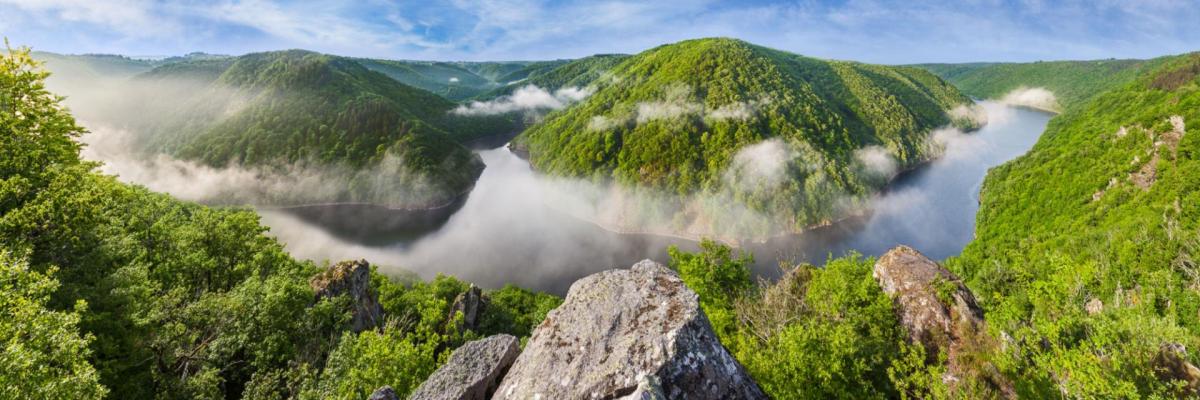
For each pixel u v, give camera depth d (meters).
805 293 34.12
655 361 11.92
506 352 18.14
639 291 15.07
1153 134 117.69
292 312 29.61
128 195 33.81
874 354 21.83
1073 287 27.30
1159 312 51.12
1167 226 75.06
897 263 28.23
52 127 29.50
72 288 21.98
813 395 19.55
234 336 26.06
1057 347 17.11
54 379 14.40
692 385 11.68
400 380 23.95
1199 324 46.91
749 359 22.45
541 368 13.30
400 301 61.53
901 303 26.30
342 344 25.95
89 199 24.20
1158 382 15.85
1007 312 22.38
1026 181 148.00
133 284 24.27
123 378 22.25
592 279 16.59
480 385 16.66
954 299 24.86
